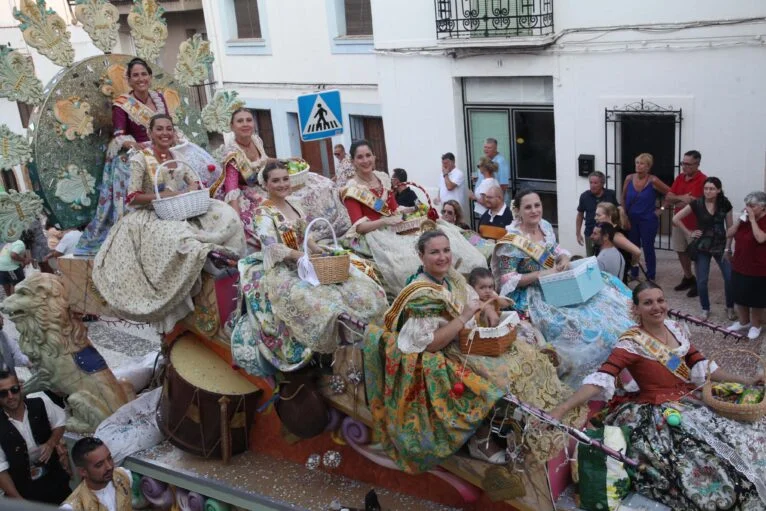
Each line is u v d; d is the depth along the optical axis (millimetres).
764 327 8109
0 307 6367
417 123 12969
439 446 4258
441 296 4242
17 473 5566
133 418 6062
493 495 4316
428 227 5707
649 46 10266
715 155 10234
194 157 6332
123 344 9805
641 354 4477
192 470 5426
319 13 14203
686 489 4102
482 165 10906
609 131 10977
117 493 5242
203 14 17406
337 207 6074
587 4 10594
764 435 4285
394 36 12648
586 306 5277
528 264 5441
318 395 4836
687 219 8805
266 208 5055
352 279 4934
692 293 9258
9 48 5949
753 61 9594
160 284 5461
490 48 11562
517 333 4867
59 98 6188
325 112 8188
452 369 4207
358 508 4711
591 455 4191
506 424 4262
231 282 5488
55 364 6320
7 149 5953
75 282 6273
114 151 6277
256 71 15758
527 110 11898
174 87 6988
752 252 7590
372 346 4395
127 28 18047
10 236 6016
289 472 5258
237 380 5484
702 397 4441
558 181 11695
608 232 7723
